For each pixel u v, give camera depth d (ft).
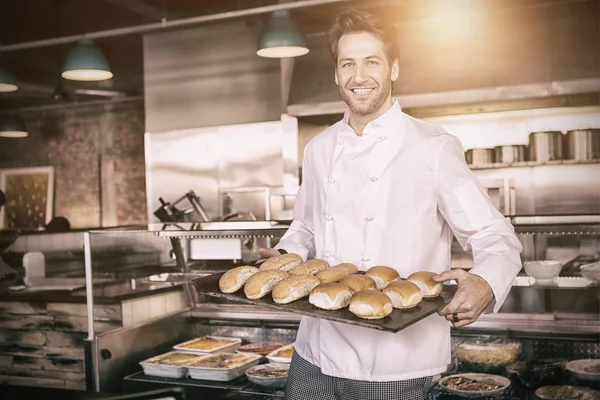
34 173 27.66
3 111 27.91
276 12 13.89
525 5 15.87
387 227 5.41
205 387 9.00
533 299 8.95
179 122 19.84
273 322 10.48
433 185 5.28
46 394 4.44
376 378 5.25
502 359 8.62
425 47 16.78
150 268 12.57
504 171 17.37
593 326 8.53
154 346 10.20
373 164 5.47
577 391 8.02
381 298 4.52
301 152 18.61
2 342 11.76
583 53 15.29
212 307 10.90
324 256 5.81
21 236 18.11
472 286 4.51
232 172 19.16
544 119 17.02
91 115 26.94
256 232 8.93
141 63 23.12
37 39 21.99
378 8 17.31
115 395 4.28
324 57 17.95
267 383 8.82
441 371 5.46
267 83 18.65
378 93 5.29
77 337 11.17
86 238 9.36
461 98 16.01
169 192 19.98
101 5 19.19
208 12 19.49
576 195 16.83
